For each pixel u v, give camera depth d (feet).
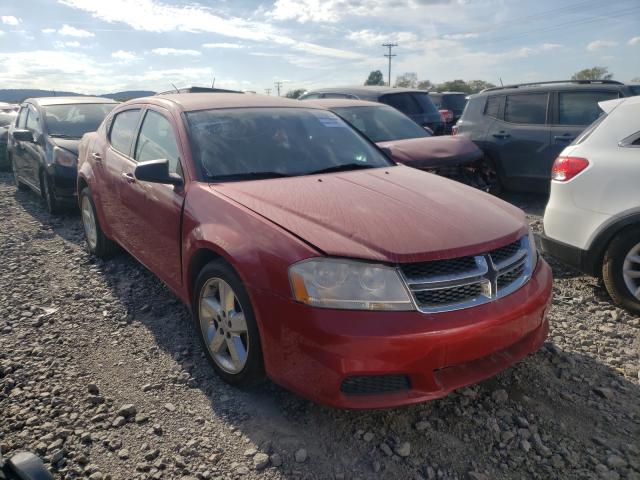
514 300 9.01
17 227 22.33
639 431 9.09
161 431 9.08
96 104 28.86
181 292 11.74
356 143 14.02
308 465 8.32
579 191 13.76
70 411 9.61
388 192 10.57
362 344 7.89
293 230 8.89
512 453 8.59
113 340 12.22
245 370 9.57
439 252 8.39
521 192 27.81
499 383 10.47
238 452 8.62
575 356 11.46
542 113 24.39
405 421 9.34
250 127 12.96
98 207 16.42
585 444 8.79
